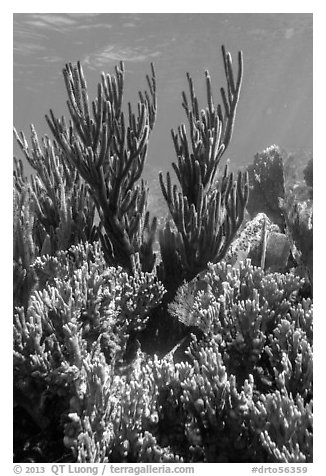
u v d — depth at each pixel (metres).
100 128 3.81
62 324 2.85
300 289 4.17
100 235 4.32
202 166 4.23
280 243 4.55
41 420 2.69
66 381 2.63
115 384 2.82
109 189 4.03
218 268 3.84
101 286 3.25
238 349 3.06
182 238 4.08
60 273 3.58
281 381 2.71
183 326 3.92
